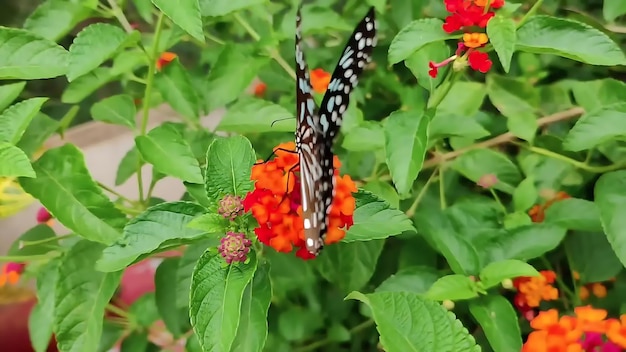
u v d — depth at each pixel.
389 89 0.47
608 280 0.42
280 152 0.32
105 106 0.43
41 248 0.43
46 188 0.35
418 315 0.28
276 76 0.47
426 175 0.44
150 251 0.32
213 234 0.33
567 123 0.44
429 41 0.35
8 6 0.62
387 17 0.46
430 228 0.37
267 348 0.42
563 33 0.34
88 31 0.35
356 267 0.39
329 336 0.43
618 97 0.41
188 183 0.36
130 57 0.40
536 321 0.32
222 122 0.40
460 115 0.39
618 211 0.35
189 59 0.61
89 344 0.36
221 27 0.51
